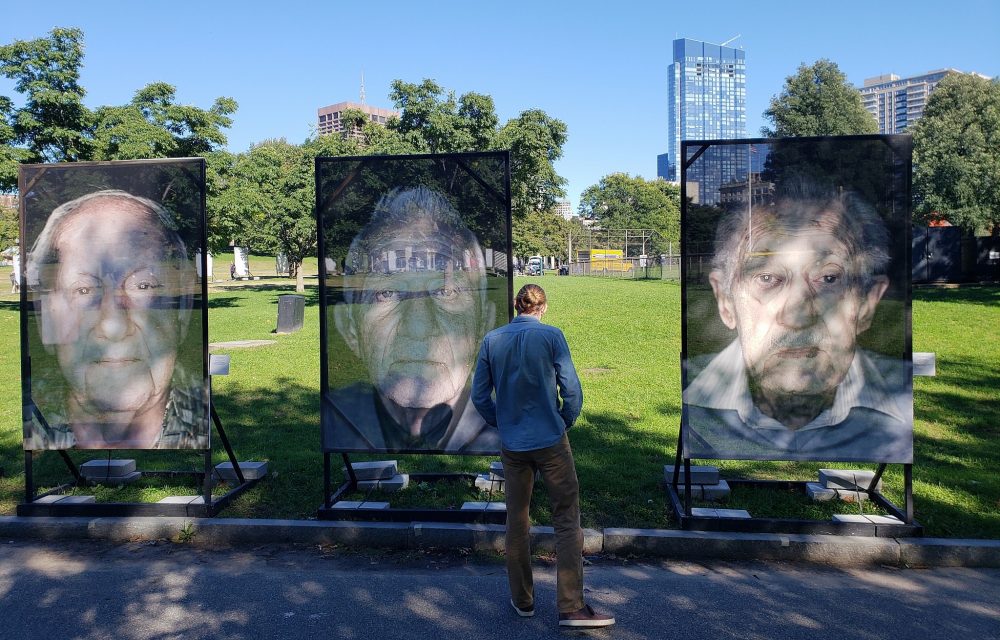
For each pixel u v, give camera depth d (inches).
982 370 487.2
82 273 247.1
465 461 306.3
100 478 278.2
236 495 258.7
